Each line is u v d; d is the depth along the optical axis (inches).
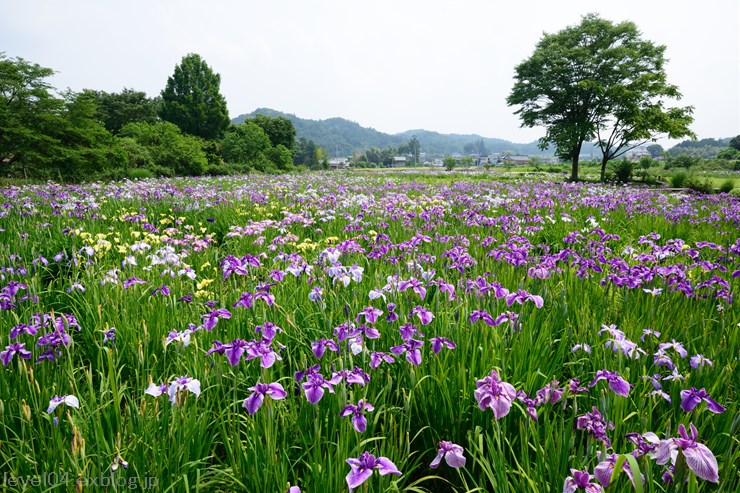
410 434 125.0
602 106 1763.0
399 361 133.0
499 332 146.8
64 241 298.5
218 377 120.0
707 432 111.4
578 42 1854.1
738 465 100.6
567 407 120.3
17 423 112.5
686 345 145.4
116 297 177.2
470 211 384.5
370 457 79.2
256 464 92.2
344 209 446.6
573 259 234.1
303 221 361.1
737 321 155.1
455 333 145.0
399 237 319.6
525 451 94.1
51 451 96.7
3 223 346.0
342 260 215.9
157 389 102.3
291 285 198.5
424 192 756.6
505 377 120.3
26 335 132.9
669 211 488.7
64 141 1278.3
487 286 152.4
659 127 1673.2
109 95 3393.2
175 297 174.7
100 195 573.3
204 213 442.6
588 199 577.3
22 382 118.1
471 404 119.5
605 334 149.2
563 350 144.9
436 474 118.2
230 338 149.4
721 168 3794.3
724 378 119.9
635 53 1716.3
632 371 125.0
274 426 103.8
